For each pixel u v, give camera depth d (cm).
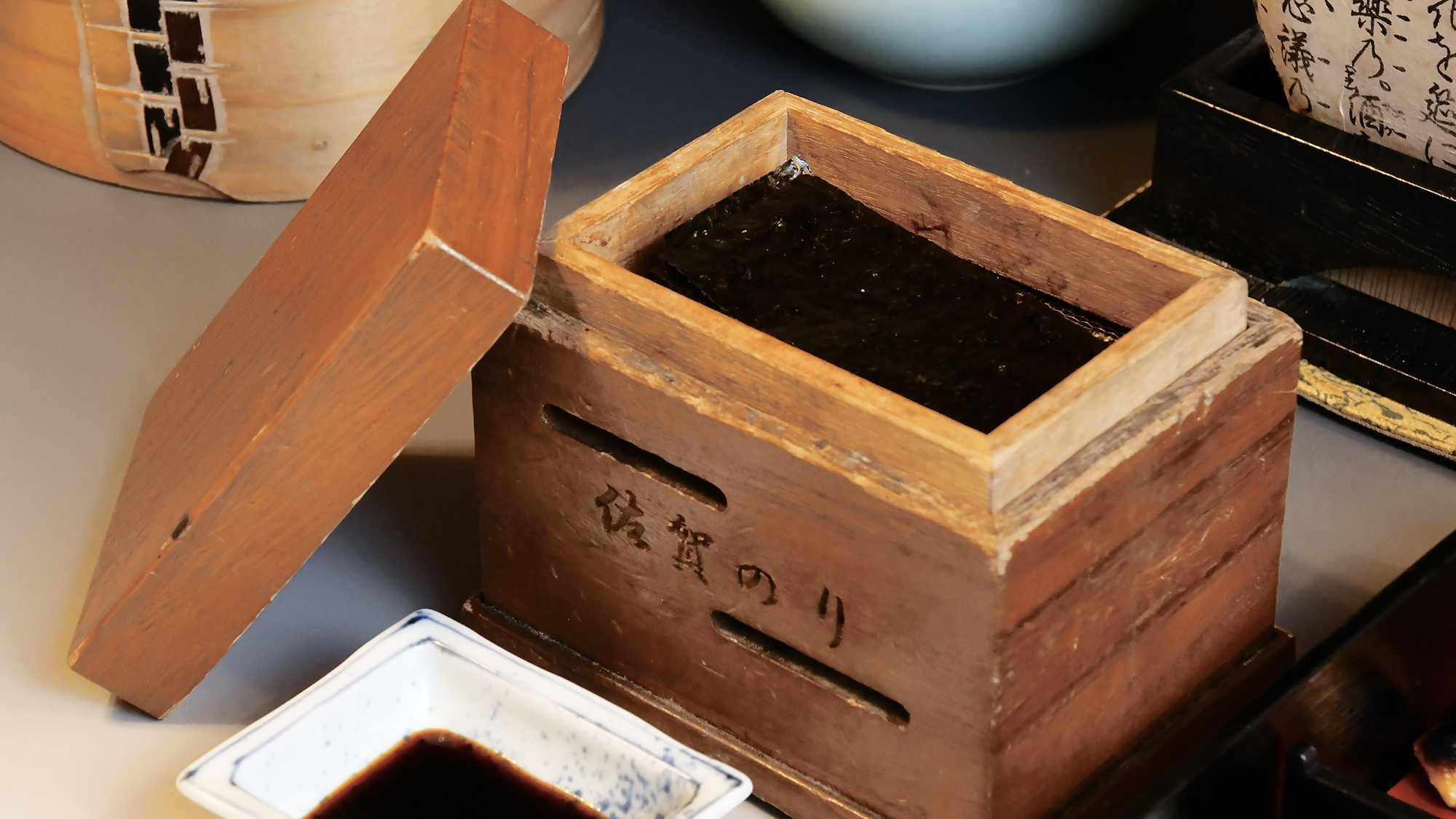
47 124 94
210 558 73
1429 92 81
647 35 103
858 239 75
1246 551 74
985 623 68
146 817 74
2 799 74
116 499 82
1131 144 96
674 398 71
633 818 73
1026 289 75
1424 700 76
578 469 74
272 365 73
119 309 89
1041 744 71
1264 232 87
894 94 99
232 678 78
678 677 75
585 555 75
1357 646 73
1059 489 69
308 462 72
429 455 85
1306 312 87
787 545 71
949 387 71
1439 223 83
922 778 71
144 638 74
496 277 70
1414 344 85
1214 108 86
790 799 74
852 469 69
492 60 75
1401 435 84
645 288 71
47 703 77
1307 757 72
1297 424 85
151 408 81
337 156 94
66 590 80
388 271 70
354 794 73
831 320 73
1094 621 71
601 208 74
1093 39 95
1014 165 95
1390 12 80
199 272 91
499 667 74
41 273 91
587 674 76
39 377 87
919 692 70
